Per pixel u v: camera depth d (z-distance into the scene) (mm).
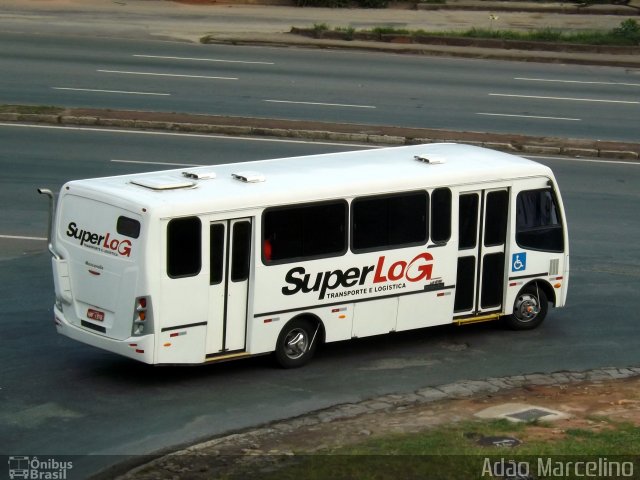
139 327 41250
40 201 66625
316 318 45531
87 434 37594
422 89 103312
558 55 122500
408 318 47844
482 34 126438
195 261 42000
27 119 84562
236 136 84062
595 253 62406
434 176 47688
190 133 84188
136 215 41094
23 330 47656
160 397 41344
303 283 44781
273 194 43656
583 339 50438
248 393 42250
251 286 43562
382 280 46844
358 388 43281
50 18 125312
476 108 96938
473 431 37125
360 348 48312
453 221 48312
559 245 51469
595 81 112125
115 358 45219
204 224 42000
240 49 117188
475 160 50438
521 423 38219
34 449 36156
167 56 110938
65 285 43594
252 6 141000
